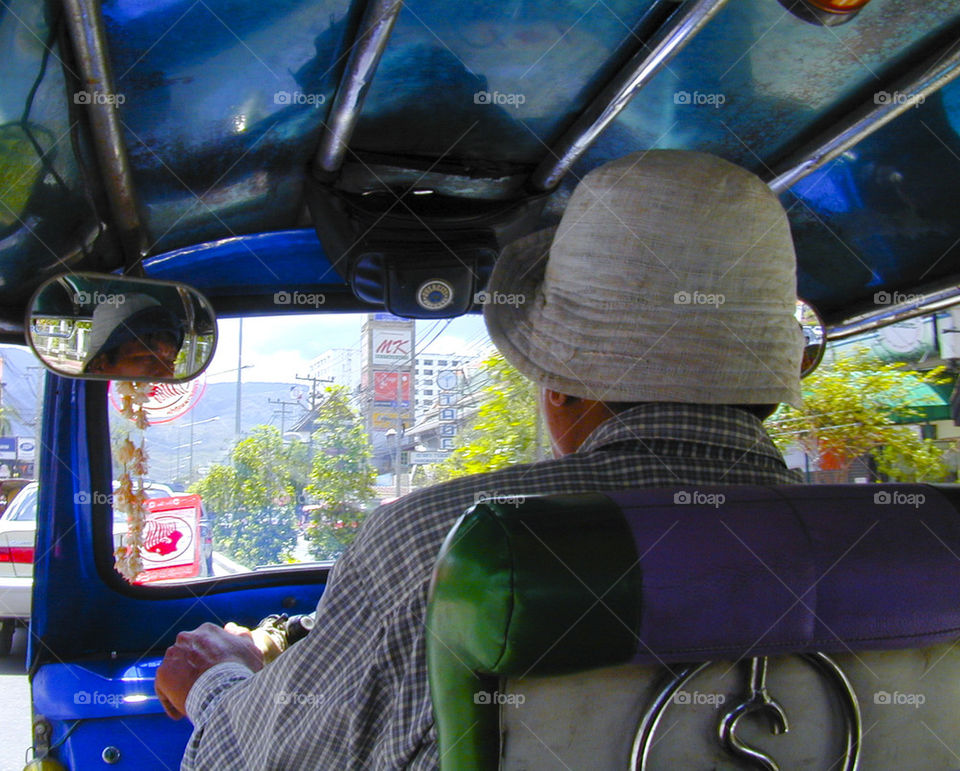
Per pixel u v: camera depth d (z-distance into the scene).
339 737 1.10
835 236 2.69
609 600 0.87
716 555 0.91
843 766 1.01
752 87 2.03
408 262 2.42
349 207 2.40
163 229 2.43
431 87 2.04
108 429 2.52
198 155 2.14
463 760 0.90
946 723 1.08
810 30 1.78
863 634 0.97
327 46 1.77
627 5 1.68
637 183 1.14
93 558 2.57
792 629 0.94
